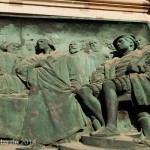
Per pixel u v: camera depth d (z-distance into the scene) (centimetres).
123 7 621
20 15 568
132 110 541
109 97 518
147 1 629
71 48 564
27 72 536
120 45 565
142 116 528
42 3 600
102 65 556
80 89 532
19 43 561
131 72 538
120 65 548
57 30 574
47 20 571
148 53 553
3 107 512
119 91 528
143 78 529
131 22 584
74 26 577
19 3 593
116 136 497
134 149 478
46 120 511
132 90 527
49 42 561
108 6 617
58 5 603
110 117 512
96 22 579
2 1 589
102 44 577
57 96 523
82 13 604
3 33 562
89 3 612
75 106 527
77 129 514
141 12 624
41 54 556
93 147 480
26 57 554
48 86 527
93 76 547
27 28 569
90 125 524
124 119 536
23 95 524
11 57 548
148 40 586
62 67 543
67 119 516
